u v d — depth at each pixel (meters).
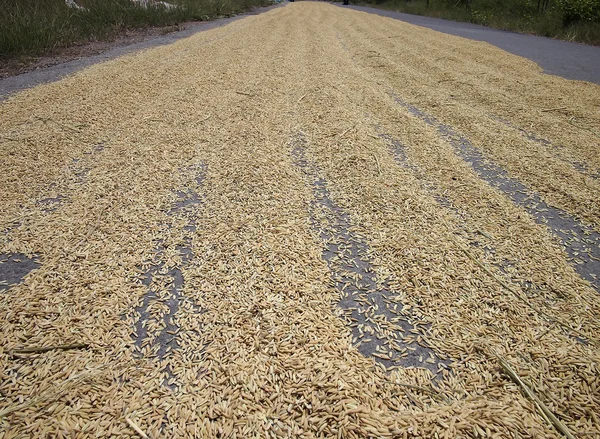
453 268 2.91
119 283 2.72
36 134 5.06
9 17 9.77
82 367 2.13
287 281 2.75
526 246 3.16
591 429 1.87
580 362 2.19
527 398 2.02
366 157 4.60
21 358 2.17
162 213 3.52
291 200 3.76
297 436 1.82
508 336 2.37
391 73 8.41
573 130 5.48
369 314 2.53
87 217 3.44
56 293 2.62
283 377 2.09
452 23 18.02
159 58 9.16
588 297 2.66
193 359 2.20
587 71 8.53
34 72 7.90
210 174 4.19
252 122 5.59
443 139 5.20
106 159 4.48
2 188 3.85
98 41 11.09
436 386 2.09
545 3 16.23
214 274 2.81
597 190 3.97
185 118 5.70
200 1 17.83
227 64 8.82
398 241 3.20
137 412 1.91
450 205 3.72
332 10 25.06
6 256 2.96
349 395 2.01
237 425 1.86
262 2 27.84
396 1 28.77
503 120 5.89
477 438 1.83
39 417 1.88
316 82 7.59
